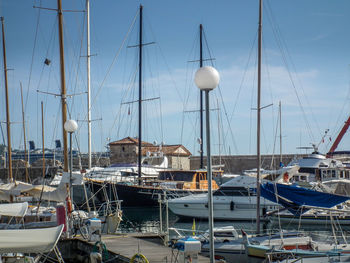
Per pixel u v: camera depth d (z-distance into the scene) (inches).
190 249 420.8
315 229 965.2
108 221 758.5
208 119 334.3
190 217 1114.1
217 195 1091.9
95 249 579.2
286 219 1003.9
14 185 840.3
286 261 512.4
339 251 543.8
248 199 1066.7
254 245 613.9
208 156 336.2
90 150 1568.7
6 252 409.7
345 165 1330.0
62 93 837.8
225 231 688.4
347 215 962.7
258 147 773.3
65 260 652.1
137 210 1358.3
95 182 1360.7
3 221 743.7
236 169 2492.6
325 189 1000.9
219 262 515.8
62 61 844.6
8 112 1249.4
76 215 745.6
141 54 1547.7
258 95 785.6
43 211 800.3
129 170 1593.3
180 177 1421.0
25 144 1478.8
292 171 919.7
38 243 414.3
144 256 508.1
